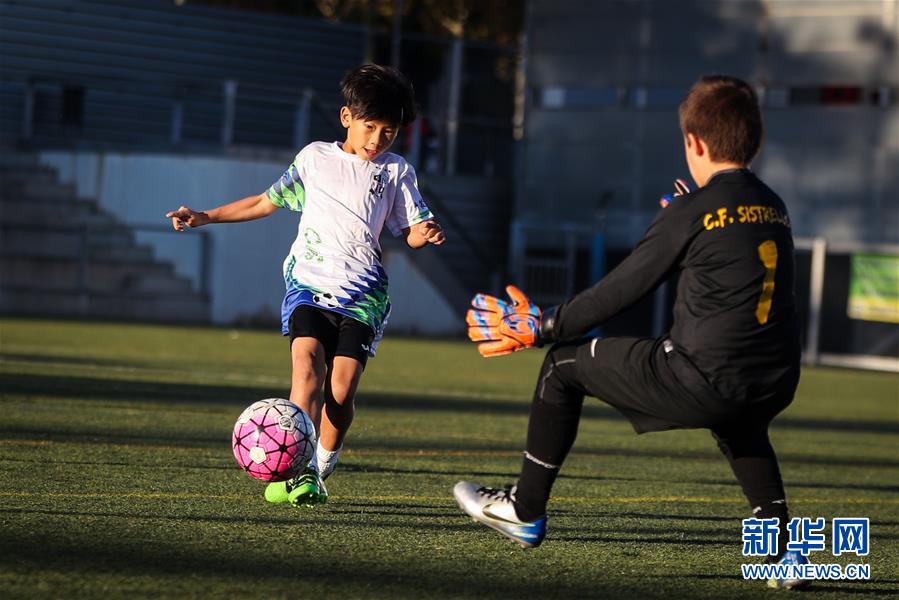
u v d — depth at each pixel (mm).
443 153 60188
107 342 33656
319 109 50062
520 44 82312
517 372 35312
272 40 57531
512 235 57781
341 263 11461
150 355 30484
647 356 8539
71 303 45688
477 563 9570
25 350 29281
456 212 58062
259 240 47750
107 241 46812
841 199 53344
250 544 9742
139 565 8766
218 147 48156
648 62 56250
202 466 13922
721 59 55156
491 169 61188
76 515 10492
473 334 9094
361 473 14312
